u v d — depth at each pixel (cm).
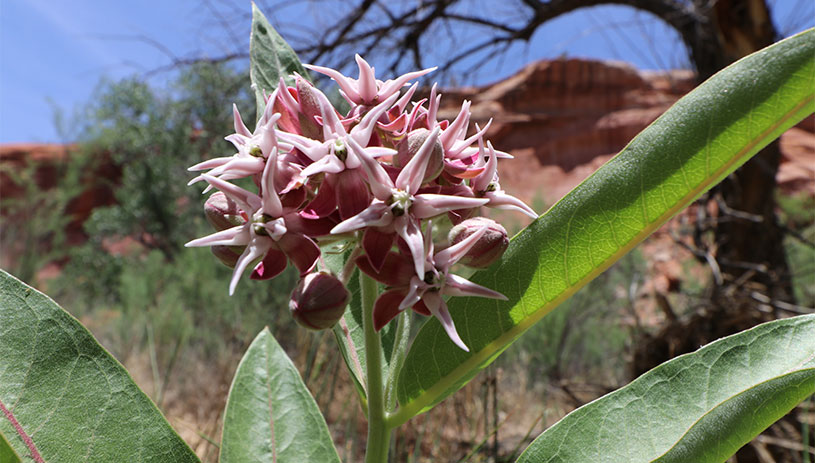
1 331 10
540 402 43
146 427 10
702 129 10
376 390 11
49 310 10
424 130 11
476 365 12
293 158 10
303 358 32
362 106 11
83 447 10
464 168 11
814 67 10
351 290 14
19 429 10
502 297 10
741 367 11
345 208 10
